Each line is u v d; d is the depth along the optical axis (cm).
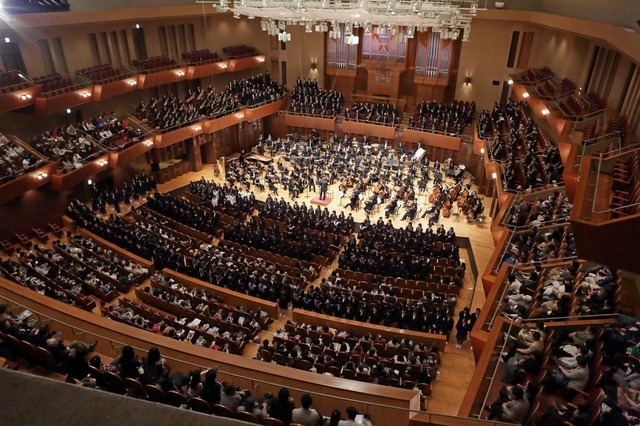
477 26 2495
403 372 1056
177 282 1423
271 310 1326
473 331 938
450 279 1522
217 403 570
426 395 1047
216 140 2636
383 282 1495
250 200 2116
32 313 827
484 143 2128
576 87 1819
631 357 685
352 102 2945
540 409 653
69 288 1290
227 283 1412
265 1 1161
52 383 102
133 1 2239
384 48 2716
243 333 1183
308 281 1570
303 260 1677
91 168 1895
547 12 2131
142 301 1333
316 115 2742
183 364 760
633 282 935
